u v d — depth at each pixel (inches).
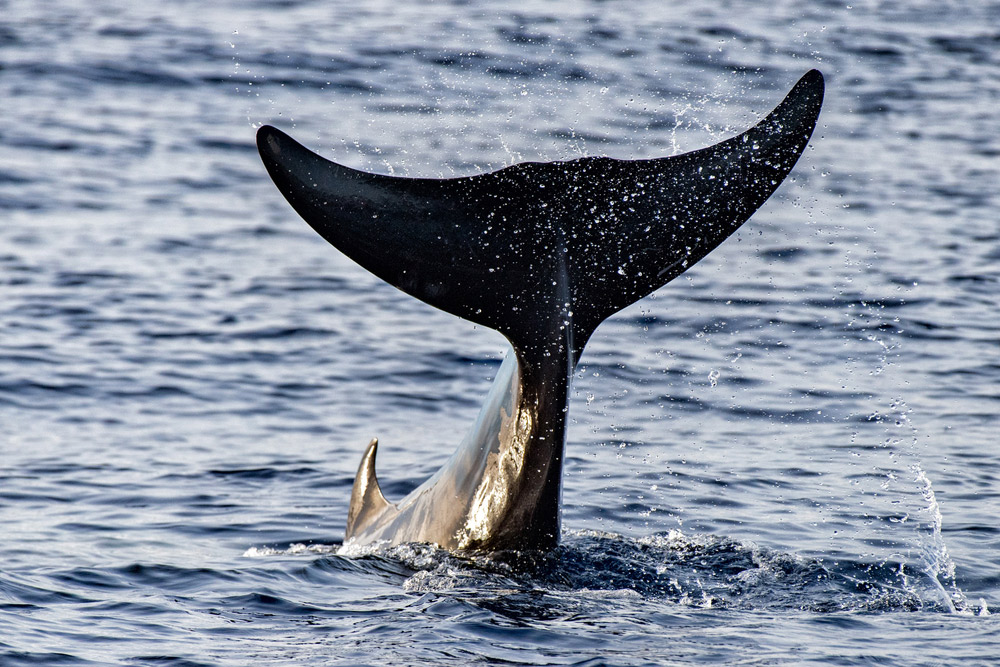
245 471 1785.2
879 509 1595.7
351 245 1090.7
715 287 2908.5
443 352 2518.5
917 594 1204.5
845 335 2564.0
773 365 2359.7
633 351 2449.6
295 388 2252.7
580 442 1923.0
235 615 1064.8
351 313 2775.6
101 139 4254.4
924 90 5339.6
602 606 1082.7
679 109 4453.7
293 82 4874.5
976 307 2768.2
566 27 5890.8
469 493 1203.2
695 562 1245.1
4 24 5816.9
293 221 3570.4
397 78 4896.7
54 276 2901.1
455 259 1122.7
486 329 2704.2
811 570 1250.6
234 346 2490.2
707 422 2038.6
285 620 1048.8
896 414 2078.0
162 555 1341.0
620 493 1663.4
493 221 1136.8
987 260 3161.9
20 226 3309.5
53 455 1828.2
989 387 2233.0
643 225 1155.3
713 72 5137.8
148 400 2144.4
